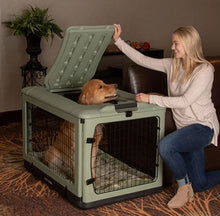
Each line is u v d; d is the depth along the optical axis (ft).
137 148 10.76
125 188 9.48
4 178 10.68
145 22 18.02
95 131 9.52
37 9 14.21
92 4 16.43
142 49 16.94
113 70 16.02
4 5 14.61
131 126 10.85
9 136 13.80
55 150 10.34
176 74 9.53
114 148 11.61
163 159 9.16
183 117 9.40
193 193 9.46
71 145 9.59
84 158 8.84
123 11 17.26
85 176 8.93
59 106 9.31
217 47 20.80
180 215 8.96
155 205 9.37
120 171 10.68
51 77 10.33
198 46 9.11
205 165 10.28
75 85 10.91
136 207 9.25
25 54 15.42
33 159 10.83
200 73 9.00
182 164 9.16
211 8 20.06
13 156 12.12
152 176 10.35
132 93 11.27
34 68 14.24
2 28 14.75
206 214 9.02
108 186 9.79
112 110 8.92
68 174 10.22
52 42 15.87
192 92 8.94
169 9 18.65
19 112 15.64
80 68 10.52
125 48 10.20
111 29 9.84
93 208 9.16
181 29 9.11
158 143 9.23
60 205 9.32
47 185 10.32
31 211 9.04
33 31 13.51
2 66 15.06
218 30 20.59
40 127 12.66
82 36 9.46
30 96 10.50
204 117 9.30
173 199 9.31
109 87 9.82
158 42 18.66
